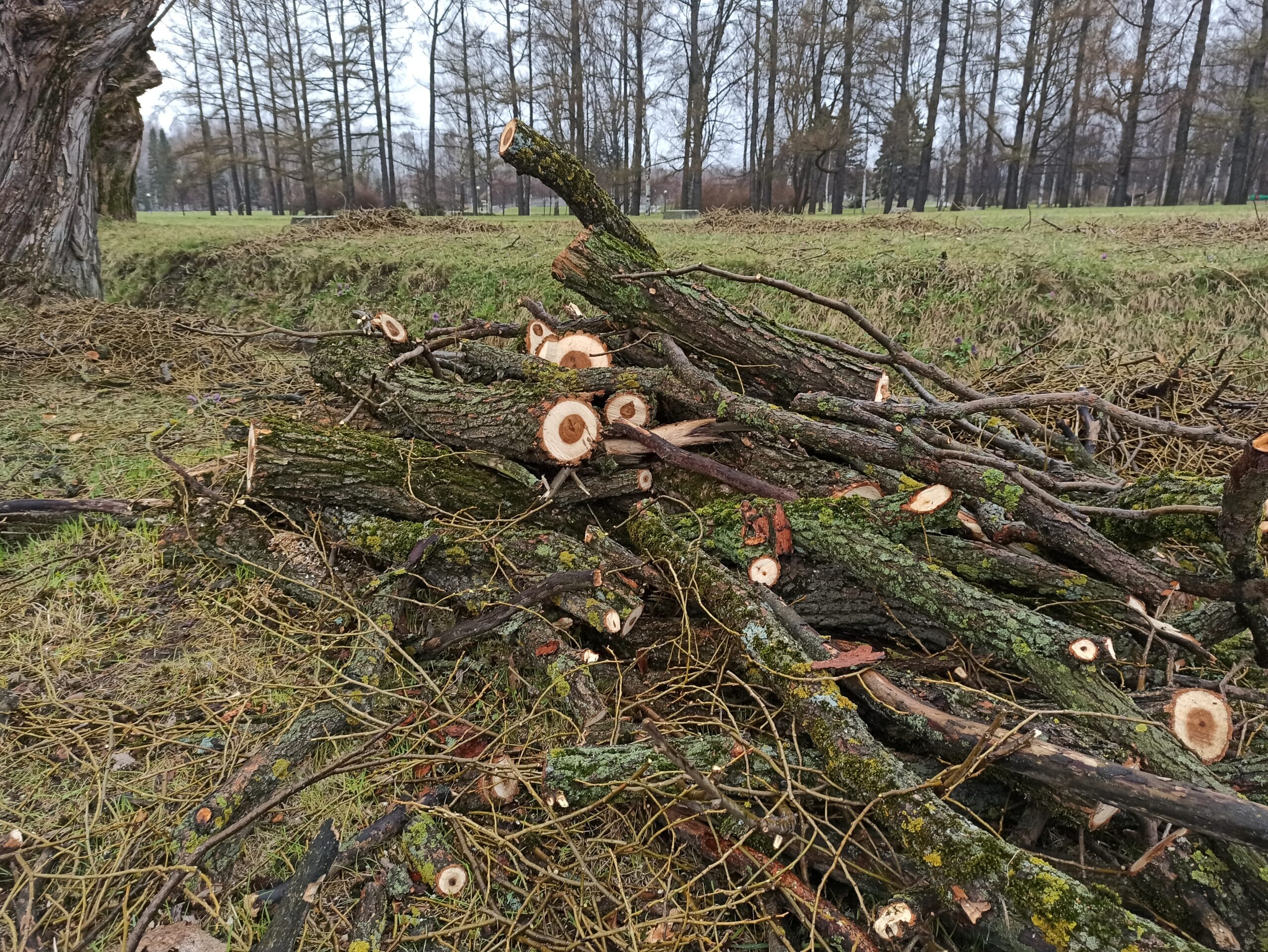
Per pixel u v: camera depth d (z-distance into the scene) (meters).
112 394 6.08
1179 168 24.64
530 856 2.10
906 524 2.59
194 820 2.00
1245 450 1.76
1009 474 2.63
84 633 3.02
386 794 2.25
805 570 2.77
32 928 1.81
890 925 1.67
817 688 2.13
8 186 7.73
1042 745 1.85
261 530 3.33
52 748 2.44
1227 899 1.72
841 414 3.09
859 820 1.87
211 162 28.23
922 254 9.17
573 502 3.23
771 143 26.02
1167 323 7.28
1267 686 2.34
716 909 1.87
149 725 2.54
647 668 2.67
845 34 23.47
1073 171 27.42
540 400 3.22
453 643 2.68
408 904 1.92
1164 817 1.64
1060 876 1.62
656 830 2.17
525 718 2.40
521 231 14.14
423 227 14.75
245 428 3.25
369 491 3.23
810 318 8.47
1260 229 9.52
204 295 11.25
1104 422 4.16
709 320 3.71
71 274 8.29
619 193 28.94
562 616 2.77
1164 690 2.20
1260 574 2.11
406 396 3.59
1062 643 2.08
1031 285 8.07
